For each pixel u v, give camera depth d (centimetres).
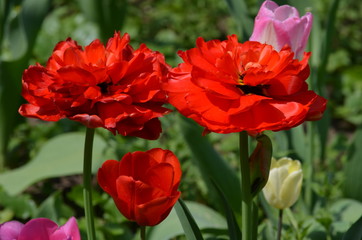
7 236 98
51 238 97
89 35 262
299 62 99
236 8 147
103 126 96
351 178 158
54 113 98
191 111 95
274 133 150
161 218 98
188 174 163
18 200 159
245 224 102
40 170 172
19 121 217
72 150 179
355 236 109
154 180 97
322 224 127
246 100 94
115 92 97
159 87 98
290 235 131
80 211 188
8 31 196
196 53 96
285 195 117
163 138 193
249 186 101
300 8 146
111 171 98
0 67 192
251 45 99
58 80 97
